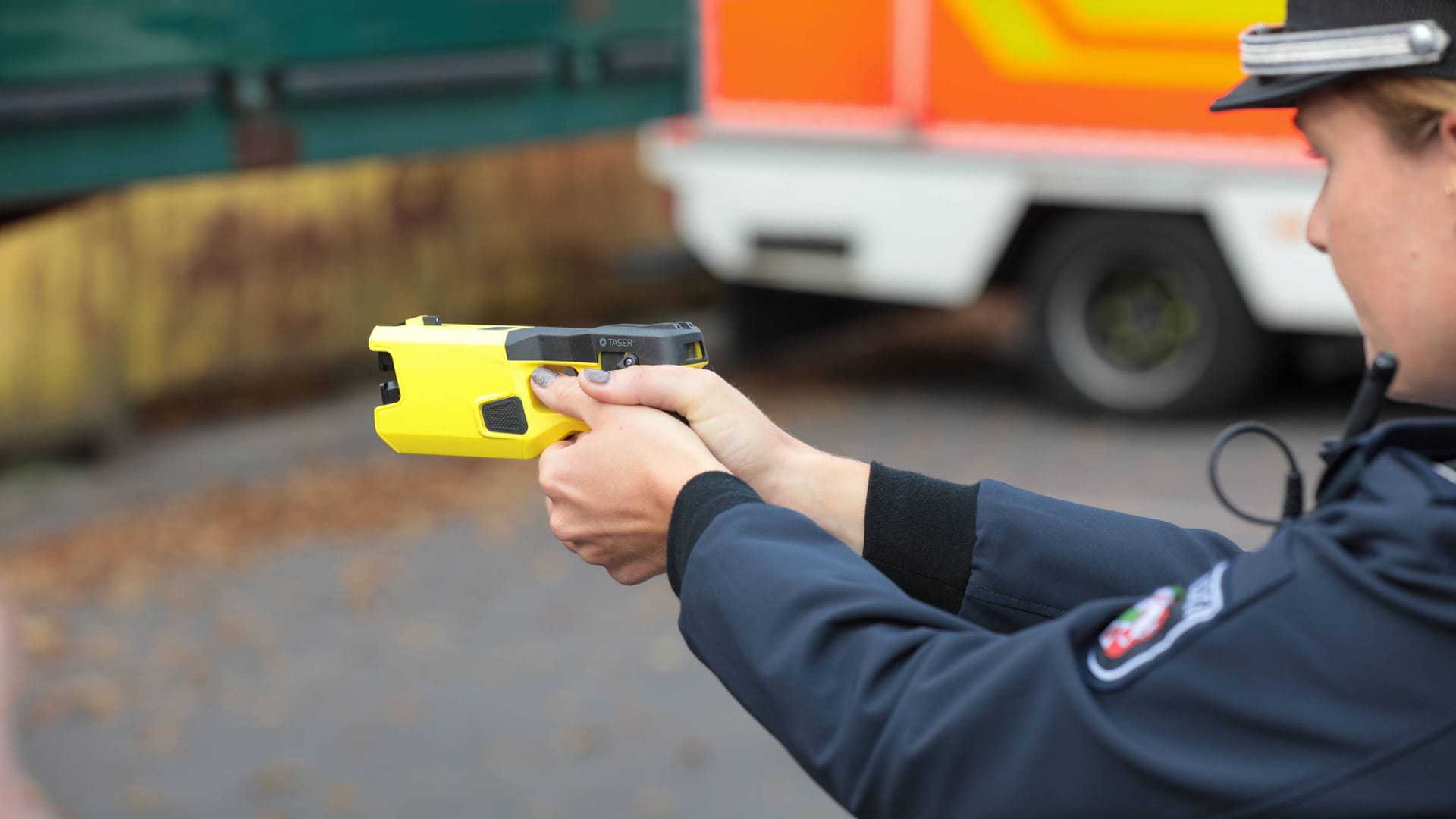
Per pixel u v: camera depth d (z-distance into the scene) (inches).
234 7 206.4
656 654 204.5
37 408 303.9
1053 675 38.6
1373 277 41.0
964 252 291.3
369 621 221.0
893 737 40.0
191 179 207.3
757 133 304.0
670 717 186.1
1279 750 36.9
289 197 370.6
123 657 212.1
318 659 208.4
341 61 219.9
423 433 57.6
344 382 375.2
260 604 229.3
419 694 195.5
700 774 171.8
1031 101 282.2
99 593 236.7
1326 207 42.1
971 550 54.3
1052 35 277.7
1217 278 279.6
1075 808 38.0
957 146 288.8
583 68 253.8
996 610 54.2
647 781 170.6
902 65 289.4
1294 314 271.9
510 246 418.9
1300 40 40.7
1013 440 289.1
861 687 40.7
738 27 302.2
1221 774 36.8
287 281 370.9
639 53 262.1
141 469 305.7
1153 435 286.7
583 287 434.3
